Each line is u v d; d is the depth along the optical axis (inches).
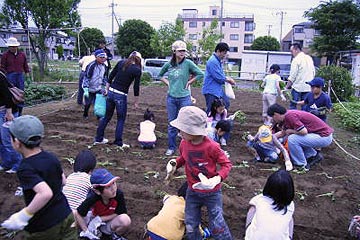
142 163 247.4
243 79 1268.5
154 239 137.9
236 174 233.3
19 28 834.8
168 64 260.7
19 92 209.8
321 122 243.9
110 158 255.3
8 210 175.2
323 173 241.6
